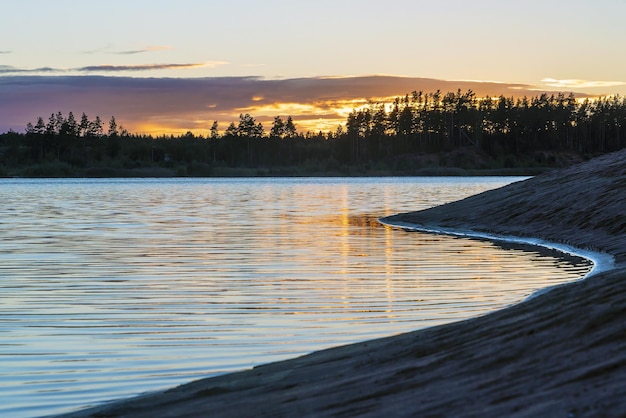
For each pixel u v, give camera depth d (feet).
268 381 40.50
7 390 43.75
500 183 486.79
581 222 123.13
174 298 72.38
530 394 31.22
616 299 42.11
